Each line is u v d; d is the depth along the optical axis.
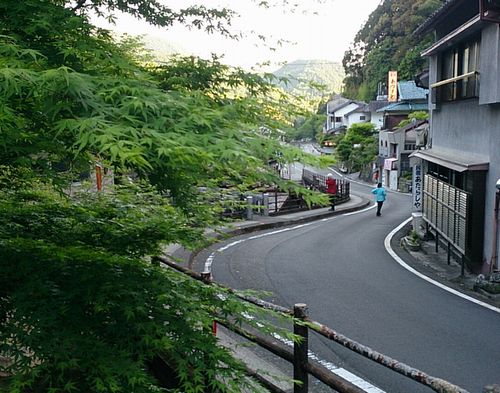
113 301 2.76
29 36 2.87
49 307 2.61
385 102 50.44
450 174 13.39
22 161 2.52
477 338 6.71
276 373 5.20
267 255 12.91
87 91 2.25
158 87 2.88
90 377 2.39
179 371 2.67
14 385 2.29
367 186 42.72
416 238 14.74
